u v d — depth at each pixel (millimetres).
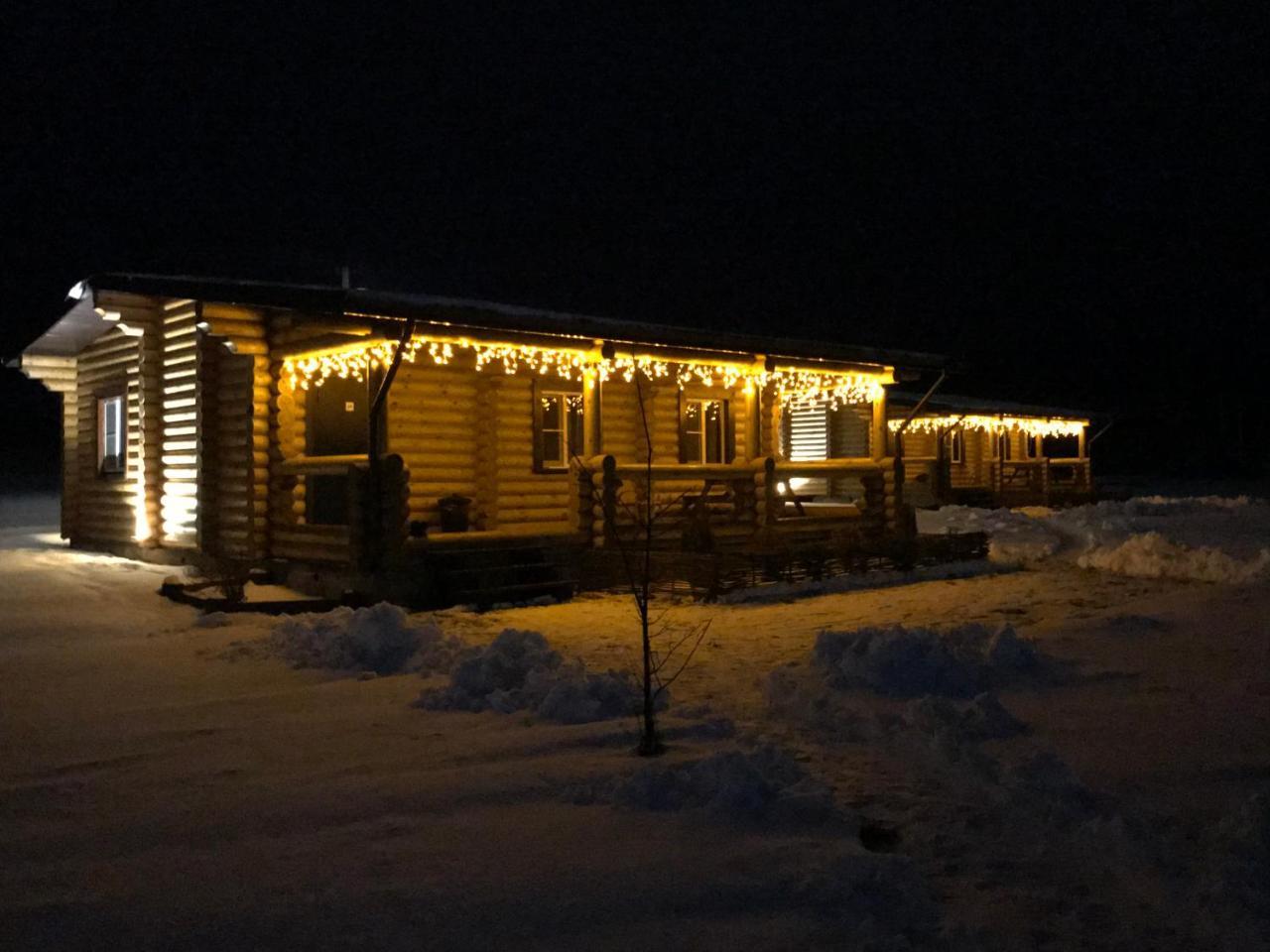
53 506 29000
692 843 4199
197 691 6859
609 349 12898
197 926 3461
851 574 13281
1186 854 4176
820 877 3814
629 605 11227
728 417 17297
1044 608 10820
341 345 11570
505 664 6977
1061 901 3854
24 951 3289
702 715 6293
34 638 8750
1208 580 12969
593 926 3496
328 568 11477
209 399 13312
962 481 33812
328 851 4105
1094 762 5383
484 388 14469
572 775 5008
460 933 3434
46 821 4445
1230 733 5867
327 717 6199
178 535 13938
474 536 11672
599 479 12719
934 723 5969
